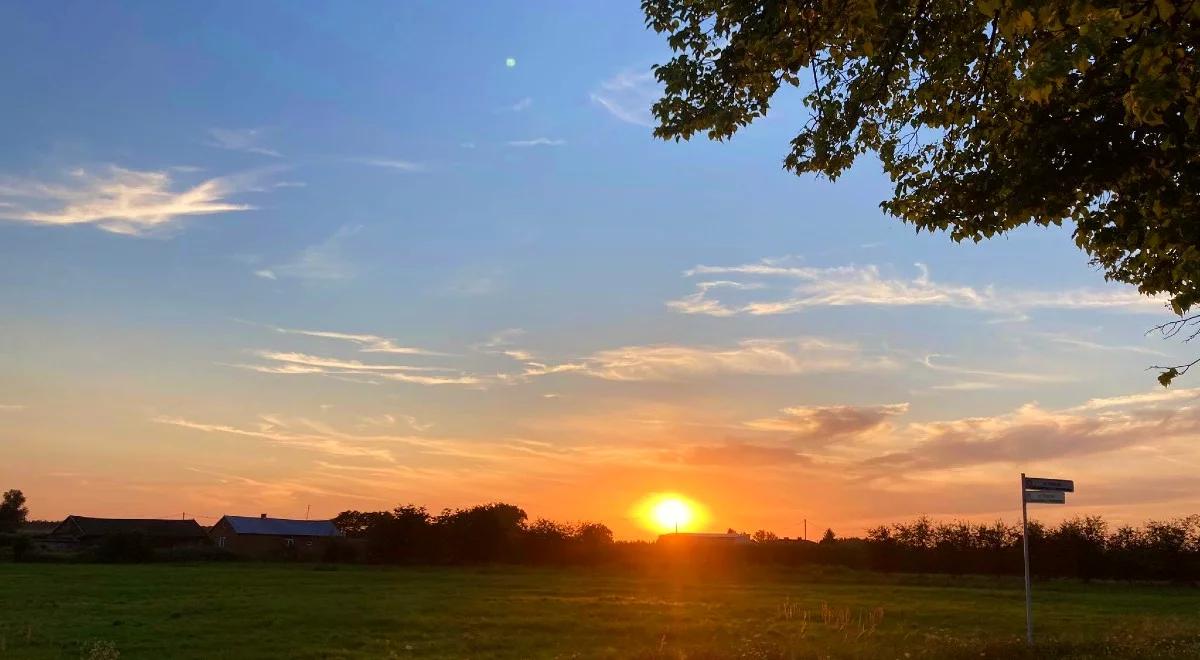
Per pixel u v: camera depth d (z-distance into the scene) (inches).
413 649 999.6
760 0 524.7
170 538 4726.9
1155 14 291.4
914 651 821.2
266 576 2482.8
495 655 949.2
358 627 1213.1
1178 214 422.9
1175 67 323.0
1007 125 514.0
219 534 5137.8
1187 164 414.9
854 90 532.7
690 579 2605.8
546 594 1857.8
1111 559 2637.8
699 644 1005.8
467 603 1582.2
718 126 549.6
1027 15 305.3
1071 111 462.9
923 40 504.7
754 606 1578.5
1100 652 769.6
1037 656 752.3
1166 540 2578.7
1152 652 767.1
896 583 2600.9
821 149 546.3
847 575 2869.1
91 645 1008.2
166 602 1572.3
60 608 1450.5
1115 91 436.8
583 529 3693.4
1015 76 494.0
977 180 532.1
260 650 985.5
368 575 2630.4
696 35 560.4
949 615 1457.9
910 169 577.3
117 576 2353.6
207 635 1115.9
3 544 3663.9
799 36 528.1
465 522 3491.6
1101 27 294.4
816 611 1485.0
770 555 3348.9
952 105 533.6
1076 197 494.3
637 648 976.3
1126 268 514.9
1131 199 468.4
